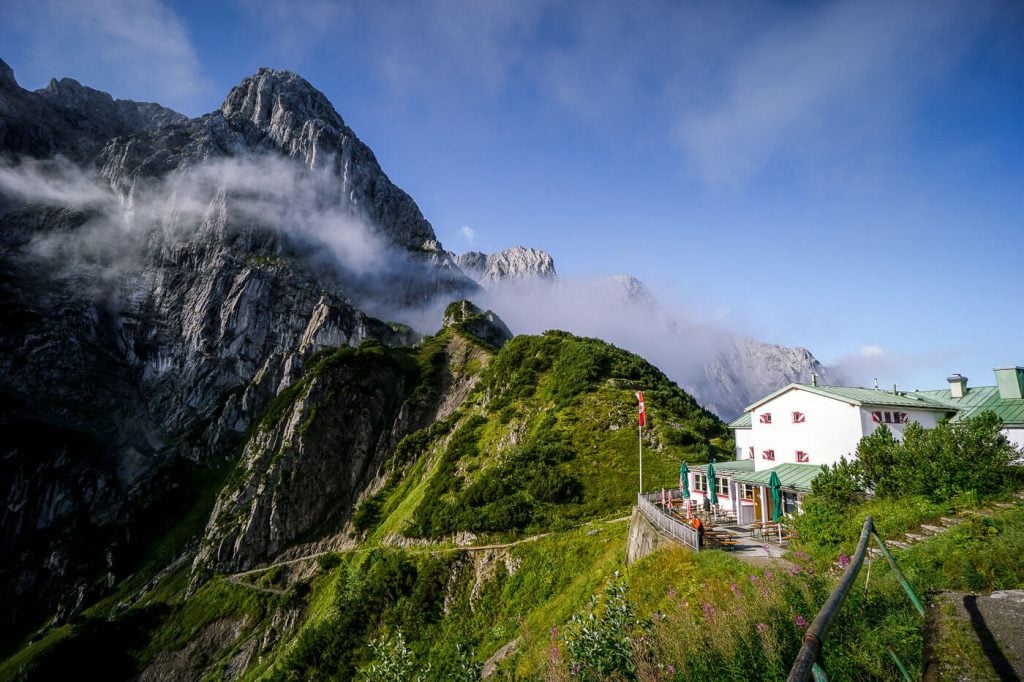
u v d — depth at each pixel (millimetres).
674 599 18984
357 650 48625
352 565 69125
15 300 175500
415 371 136250
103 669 77375
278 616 73125
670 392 79312
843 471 25984
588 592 32531
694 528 24938
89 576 110875
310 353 179875
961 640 7211
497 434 79375
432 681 32844
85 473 140750
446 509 63500
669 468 57750
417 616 47469
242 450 146000
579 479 58844
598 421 68688
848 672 7977
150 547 118188
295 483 104062
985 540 13305
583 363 83438
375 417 120625
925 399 40219
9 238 198750
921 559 13281
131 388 181625
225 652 74375
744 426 46781
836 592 5777
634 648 11297
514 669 24328
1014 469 21156
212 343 188750
